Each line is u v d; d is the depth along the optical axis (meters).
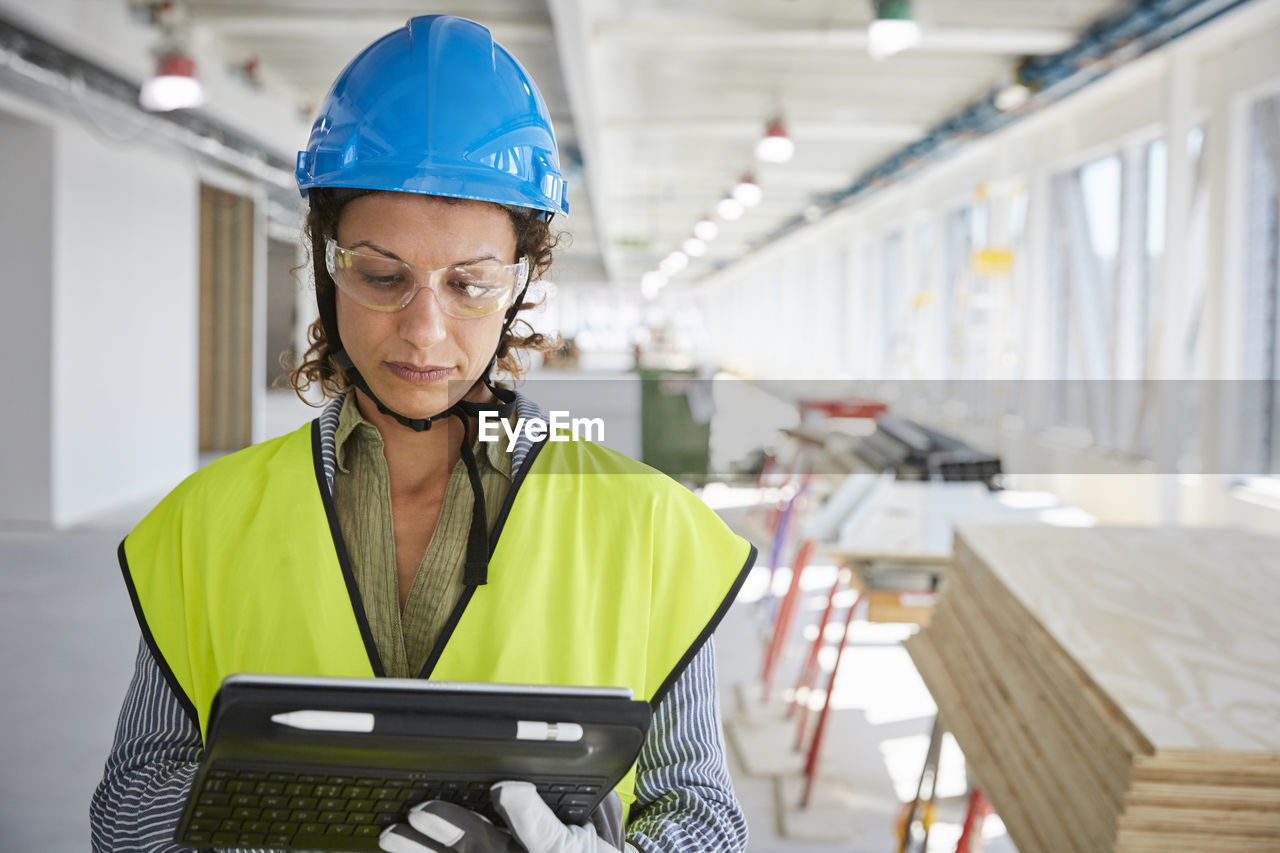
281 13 6.27
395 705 0.71
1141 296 7.35
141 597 0.92
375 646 0.84
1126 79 6.88
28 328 6.68
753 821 2.95
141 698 0.92
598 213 13.01
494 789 0.74
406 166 0.79
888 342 13.71
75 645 4.31
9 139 6.59
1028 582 1.80
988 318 9.41
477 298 0.83
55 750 3.22
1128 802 1.14
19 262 6.64
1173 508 6.25
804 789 3.05
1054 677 1.48
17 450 6.73
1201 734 1.17
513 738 0.72
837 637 4.63
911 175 11.44
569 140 9.47
